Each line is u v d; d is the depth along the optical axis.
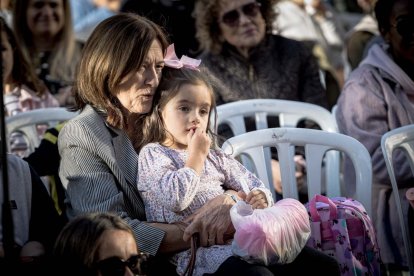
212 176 7.05
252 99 9.76
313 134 8.09
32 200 6.75
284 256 6.36
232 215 6.39
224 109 8.96
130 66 6.90
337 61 13.97
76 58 11.07
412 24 8.80
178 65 7.07
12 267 5.75
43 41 11.05
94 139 6.93
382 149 7.93
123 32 6.96
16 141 9.23
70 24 11.10
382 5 8.98
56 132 8.21
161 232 6.67
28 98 9.84
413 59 8.94
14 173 6.68
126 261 5.92
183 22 11.59
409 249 7.79
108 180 6.89
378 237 8.62
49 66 10.94
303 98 10.24
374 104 8.82
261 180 7.95
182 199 6.60
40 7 10.98
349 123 8.87
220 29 10.03
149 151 6.90
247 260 6.31
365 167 7.97
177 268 6.77
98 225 5.93
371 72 8.97
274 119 9.73
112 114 7.00
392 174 7.89
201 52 10.64
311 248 6.68
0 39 5.90
